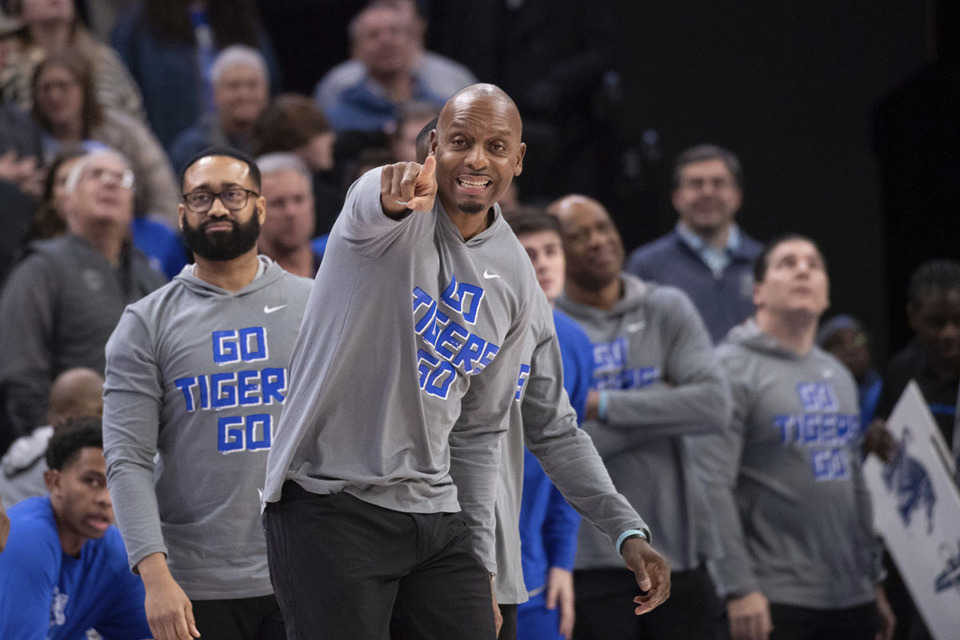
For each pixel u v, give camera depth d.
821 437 13.80
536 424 8.72
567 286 13.25
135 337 9.21
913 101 20.16
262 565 9.02
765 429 13.71
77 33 20.02
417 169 6.70
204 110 21.83
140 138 18.30
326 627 7.22
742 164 24.59
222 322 9.29
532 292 7.80
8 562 9.59
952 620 14.05
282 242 13.77
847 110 24.14
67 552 10.05
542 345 8.63
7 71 19.22
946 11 19.73
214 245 9.34
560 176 22.09
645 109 24.78
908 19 23.75
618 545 8.25
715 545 12.79
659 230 22.52
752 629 13.08
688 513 12.60
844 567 13.70
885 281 21.98
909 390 14.63
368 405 7.36
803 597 13.46
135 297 14.48
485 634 7.60
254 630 9.09
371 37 21.06
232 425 9.09
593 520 8.48
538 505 11.36
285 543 7.40
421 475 7.47
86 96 17.86
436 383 7.45
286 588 7.40
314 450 7.45
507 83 22.66
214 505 9.04
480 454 8.10
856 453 14.33
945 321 15.00
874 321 23.86
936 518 14.24
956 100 19.64
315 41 26.56
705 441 13.38
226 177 9.41
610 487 8.46
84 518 9.88
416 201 6.69
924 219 20.11
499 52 22.80
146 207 17.58
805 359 14.12
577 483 8.52
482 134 7.30
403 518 7.41
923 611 14.34
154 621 8.41
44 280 13.91
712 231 17.33
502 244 7.70
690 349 12.92
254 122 17.03
